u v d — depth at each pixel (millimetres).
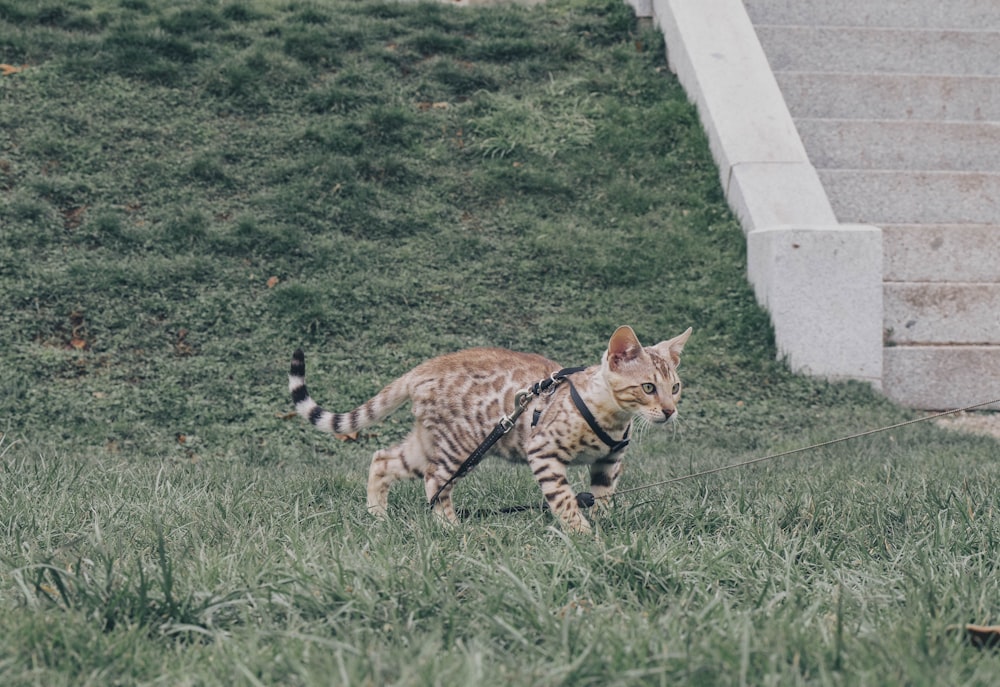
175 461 7344
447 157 11016
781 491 5328
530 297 9508
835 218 9781
